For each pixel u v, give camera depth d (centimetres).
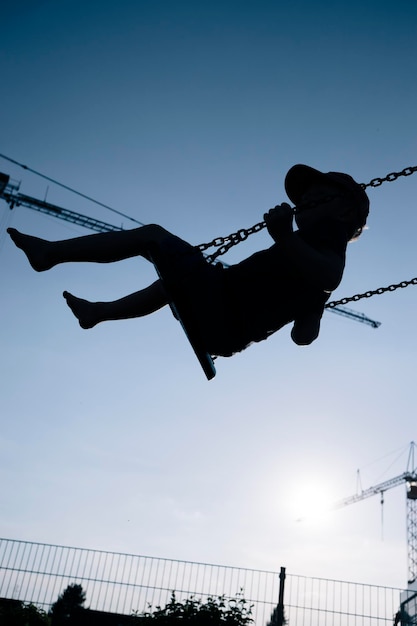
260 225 196
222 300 197
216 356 219
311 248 188
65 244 203
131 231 203
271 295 200
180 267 193
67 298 243
